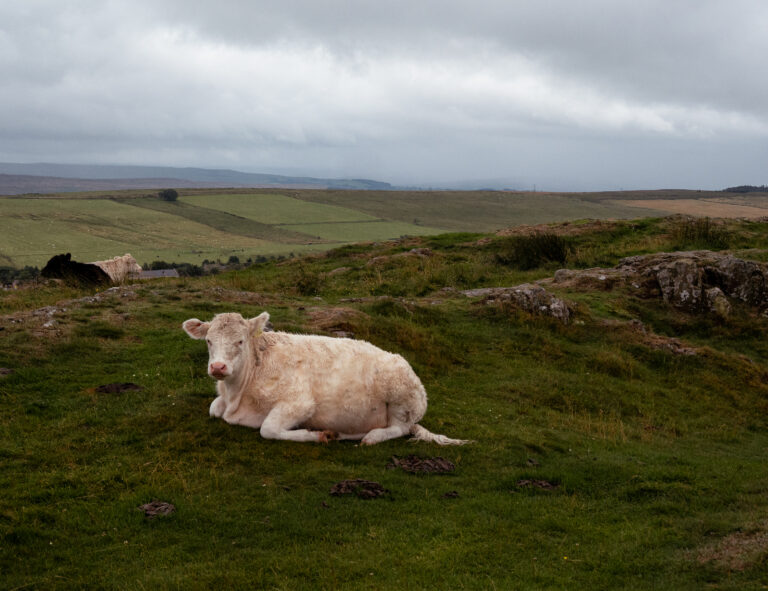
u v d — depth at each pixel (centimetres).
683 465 1092
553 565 690
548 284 2341
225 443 912
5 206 17175
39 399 1034
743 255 2623
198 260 12556
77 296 1900
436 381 1382
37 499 750
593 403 1434
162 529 709
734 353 1936
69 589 602
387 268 2791
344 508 771
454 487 870
